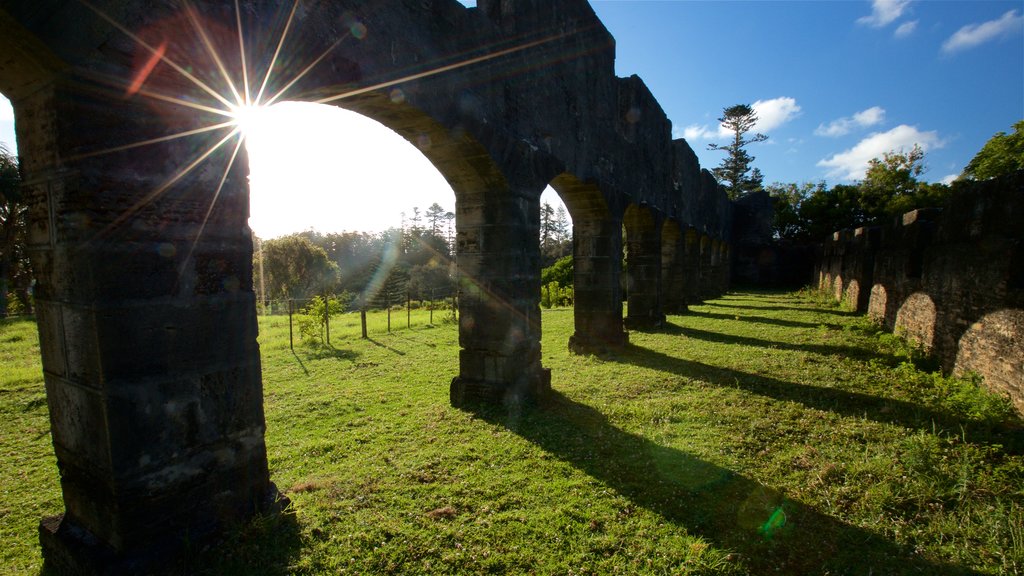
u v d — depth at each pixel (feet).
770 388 22.88
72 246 8.64
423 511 12.44
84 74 8.11
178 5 9.38
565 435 17.40
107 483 9.04
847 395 21.50
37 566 10.28
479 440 17.03
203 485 10.22
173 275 9.57
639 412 19.71
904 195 106.73
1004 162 89.04
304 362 31.04
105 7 8.29
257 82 10.86
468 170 20.21
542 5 23.32
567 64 25.88
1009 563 10.14
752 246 105.09
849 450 15.72
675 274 54.19
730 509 12.45
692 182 60.29
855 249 52.80
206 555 9.98
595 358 30.27
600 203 31.22
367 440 17.34
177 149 9.55
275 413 20.47
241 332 10.79
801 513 12.25
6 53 8.15
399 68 14.69
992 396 18.54
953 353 24.32
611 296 32.48
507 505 12.76
